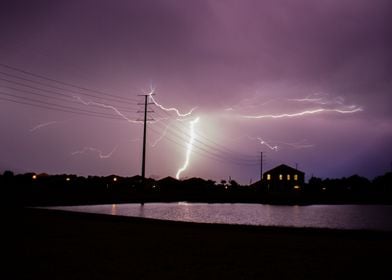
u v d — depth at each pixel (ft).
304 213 121.80
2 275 23.15
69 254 29.45
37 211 65.77
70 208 101.09
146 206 125.80
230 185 265.34
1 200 102.63
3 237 37.60
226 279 23.08
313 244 35.70
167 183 251.39
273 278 23.52
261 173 255.70
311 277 23.89
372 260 28.78
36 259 27.55
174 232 42.78
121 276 23.27
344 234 41.70
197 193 212.84
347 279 23.61
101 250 31.30
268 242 36.52
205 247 33.40
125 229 44.75
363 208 168.35
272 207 155.22
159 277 23.21
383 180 290.35
